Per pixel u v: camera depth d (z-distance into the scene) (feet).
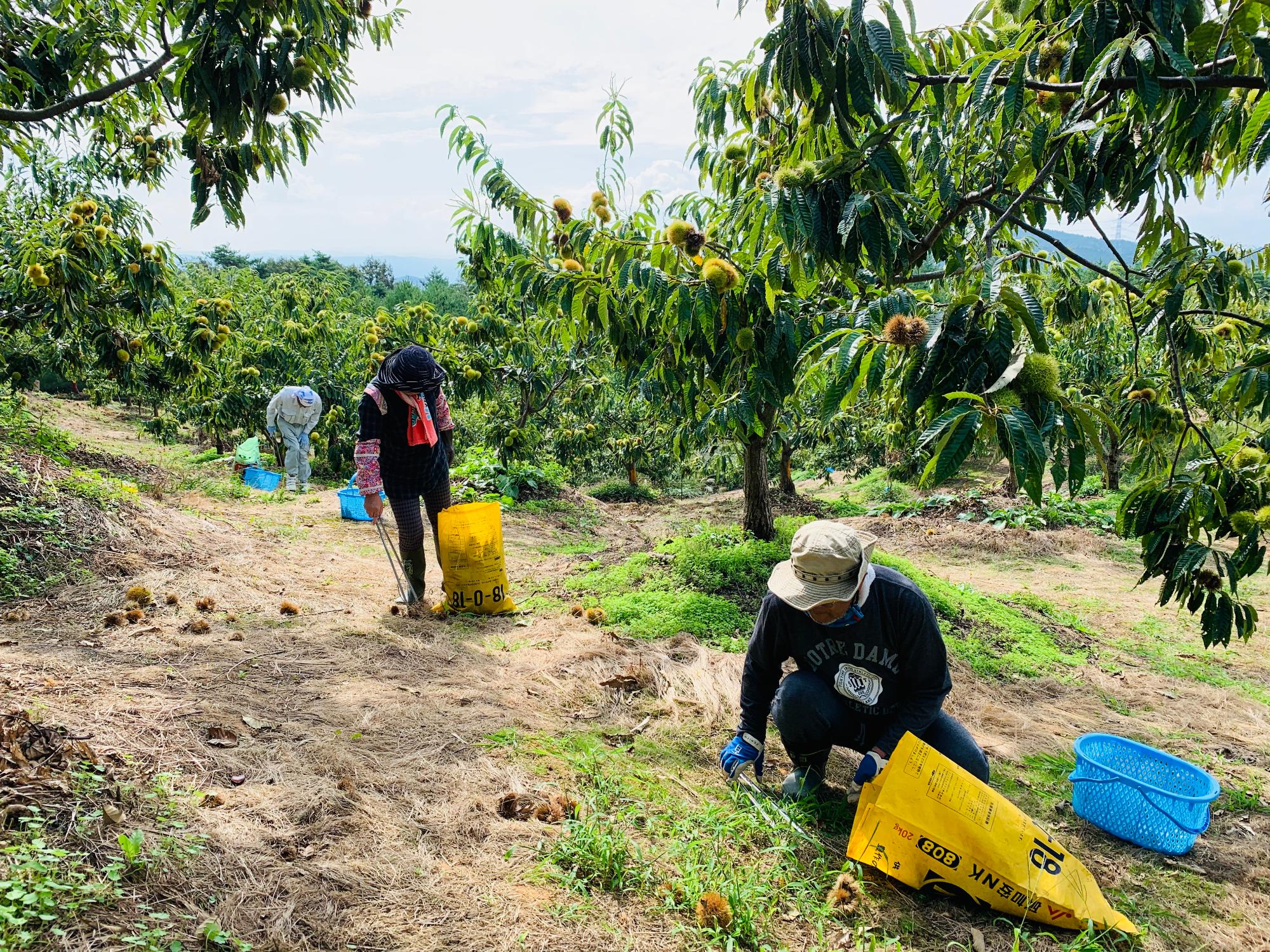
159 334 32.63
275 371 45.14
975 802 8.30
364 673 12.01
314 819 7.88
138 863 6.46
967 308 6.84
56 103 16.21
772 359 16.07
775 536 22.54
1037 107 10.49
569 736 10.90
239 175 14.51
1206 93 8.25
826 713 9.61
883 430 51.98
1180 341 12.26
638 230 19.60
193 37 11.71
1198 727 15.17
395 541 23.48
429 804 8.59
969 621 19.70
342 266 155.33
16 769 7.05
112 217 27.02
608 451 66.44
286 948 6.15
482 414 52.60
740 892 7.62
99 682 10.03
